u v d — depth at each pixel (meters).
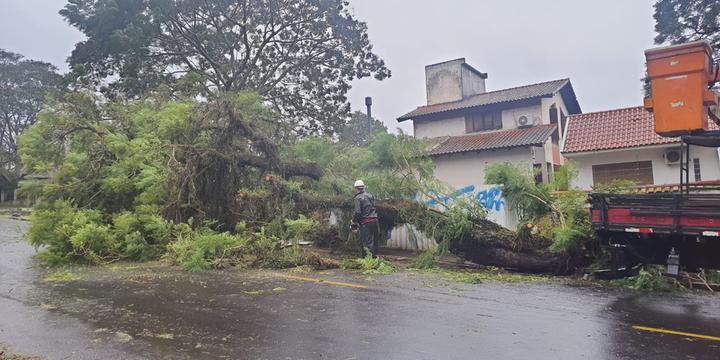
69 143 11.66
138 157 10.77
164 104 12.91
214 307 5.94
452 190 10.48
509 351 4.20
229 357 4.11
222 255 9.39
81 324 5.22
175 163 10.55
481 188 10.83
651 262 6.29
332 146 13.50
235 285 7.40
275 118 13.52
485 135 23.41
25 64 53.56
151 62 24.59
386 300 6.27
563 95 26.38
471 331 4.81
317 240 11.80
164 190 10.47
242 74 26.59
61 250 9.76
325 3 25.50
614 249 6.60
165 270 8.90
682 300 6.24
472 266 9.40
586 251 8.06
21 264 9.91
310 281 7.72
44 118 11.51
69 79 19.88
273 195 11.42
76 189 10.84
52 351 4.34
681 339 4.52
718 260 5.71
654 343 4.41
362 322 5.18
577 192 8.98
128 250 9.77
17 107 52.06
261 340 4.58
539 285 7.33
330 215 12.09
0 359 4.13
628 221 6.16
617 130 18.83
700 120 5.31
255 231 10.98
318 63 27.34
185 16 24.23
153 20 22.69
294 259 9.36
